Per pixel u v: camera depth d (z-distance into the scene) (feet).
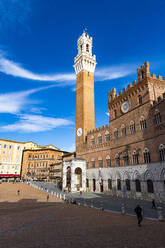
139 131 159.74
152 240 48.26
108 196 174.50
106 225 65.87
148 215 84.02
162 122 130.62
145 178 144.87
